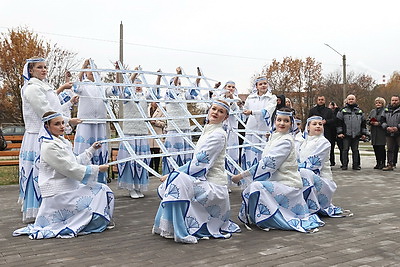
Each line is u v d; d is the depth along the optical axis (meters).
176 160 8.16
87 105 6.93
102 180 7.12
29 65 5.92
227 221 5.01
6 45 25.64
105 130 7.17
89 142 7.00
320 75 43.56
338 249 4.27
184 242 4.55
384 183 9.26
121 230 5.20
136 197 7.67
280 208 5.23
